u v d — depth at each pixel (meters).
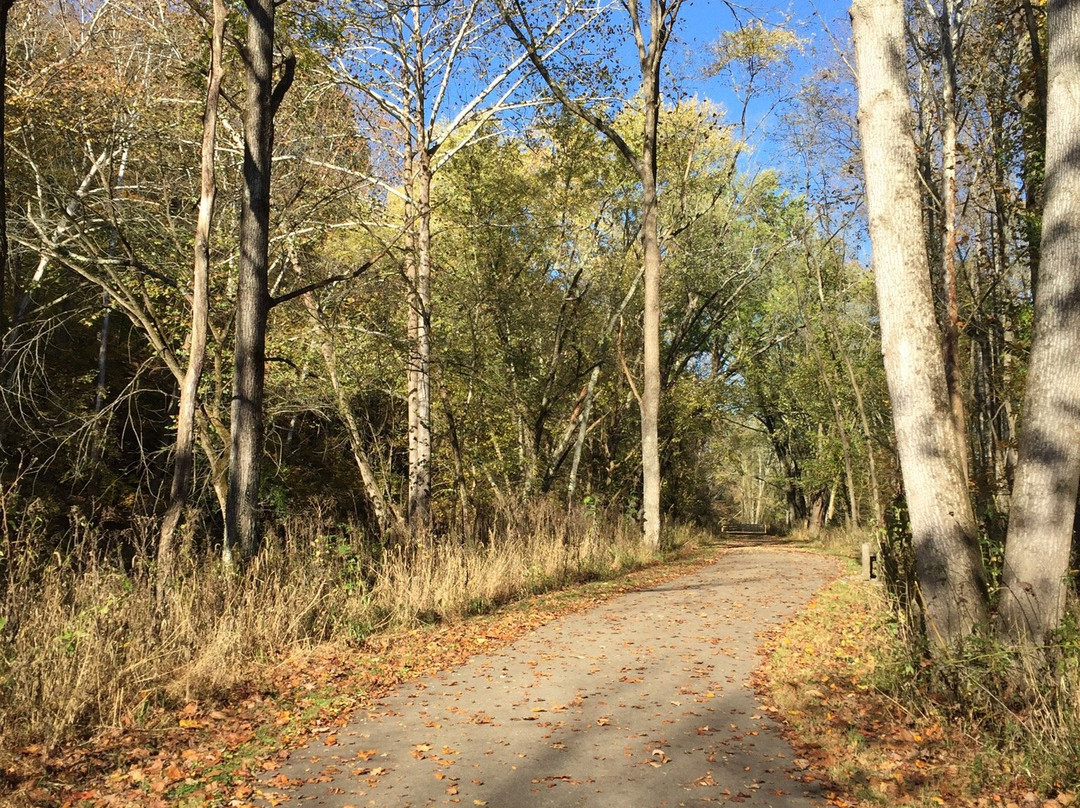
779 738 6.48
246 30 13.78
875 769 5.73
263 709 7.17
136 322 15.70
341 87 20.61
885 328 7.74
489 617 12.12
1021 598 6.76
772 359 43.78
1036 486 6.78
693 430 35.16
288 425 25.23
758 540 42.62
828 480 40.25
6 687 6.36
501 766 5.75
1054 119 6.84
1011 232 16.72
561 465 30.59
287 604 9.78
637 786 5.39
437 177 23.91
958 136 19.31
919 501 7.46
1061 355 6.74
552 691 7.84
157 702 7.02
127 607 7.93
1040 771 5.56
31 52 18.95
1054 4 6.89
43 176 15.46
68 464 18.38
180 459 10.77
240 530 11.52
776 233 32.19
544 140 24.64
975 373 20.02
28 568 8.02
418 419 20.33
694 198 29.84
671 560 23.14
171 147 17.25
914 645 7.43
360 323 19.95
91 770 5.67
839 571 19.92
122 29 19.28
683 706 7.32
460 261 23.88
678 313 34.00
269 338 18.89
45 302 19.72
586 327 29.88
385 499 19.83
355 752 6.05
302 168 18.56
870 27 7.88
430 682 8.22
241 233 12.19
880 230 7.75
